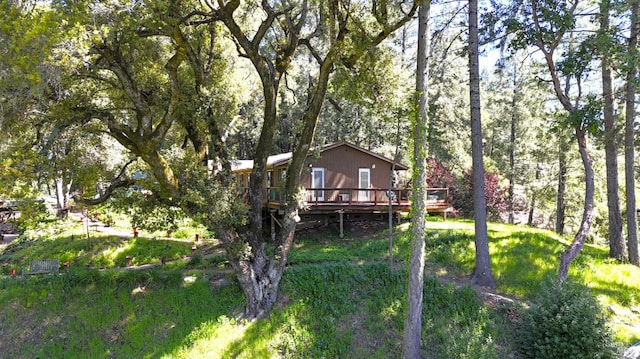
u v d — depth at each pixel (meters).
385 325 12.27
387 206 19.67
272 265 12.74
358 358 11.41
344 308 12.66
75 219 24.22
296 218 13.51
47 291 12.45
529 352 10.83
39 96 8.54
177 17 10.58
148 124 10.76
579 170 26.48
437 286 13.17
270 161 21.45
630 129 16.69
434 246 16.47
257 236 13.07
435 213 25.81
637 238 16.73
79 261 16.67
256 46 12.12
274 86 13.00
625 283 14.44
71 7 7.90
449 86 26.84
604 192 27.64
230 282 13.22
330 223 20.86
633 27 15.27
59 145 11.39
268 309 12.38
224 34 14.46
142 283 12.93
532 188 30.05
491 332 11.70
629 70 13.53
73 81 9.85
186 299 12.53
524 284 13.98
